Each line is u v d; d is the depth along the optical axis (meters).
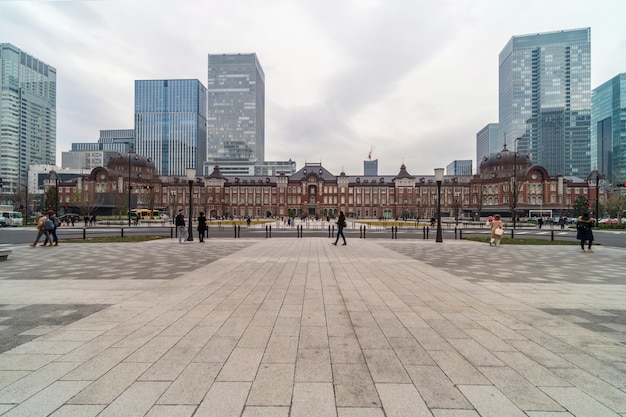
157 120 189.50
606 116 129.75
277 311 6.82
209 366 4.37
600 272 11.70
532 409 3.48
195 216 106.75
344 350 4.91
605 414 3.40
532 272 11.60
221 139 185.38
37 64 149.12
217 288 8.88
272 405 3.51
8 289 8.77
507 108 145.62
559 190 88.44
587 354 4.86
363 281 9.87
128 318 6.36
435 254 16.64
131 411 3.39
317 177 110.06
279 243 22.23
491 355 4.80
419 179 114.38
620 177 61.94
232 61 186.38
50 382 3.96
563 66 135.00
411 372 4.27
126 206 71.81
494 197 94.31
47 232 19.88
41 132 151.00
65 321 6.18
